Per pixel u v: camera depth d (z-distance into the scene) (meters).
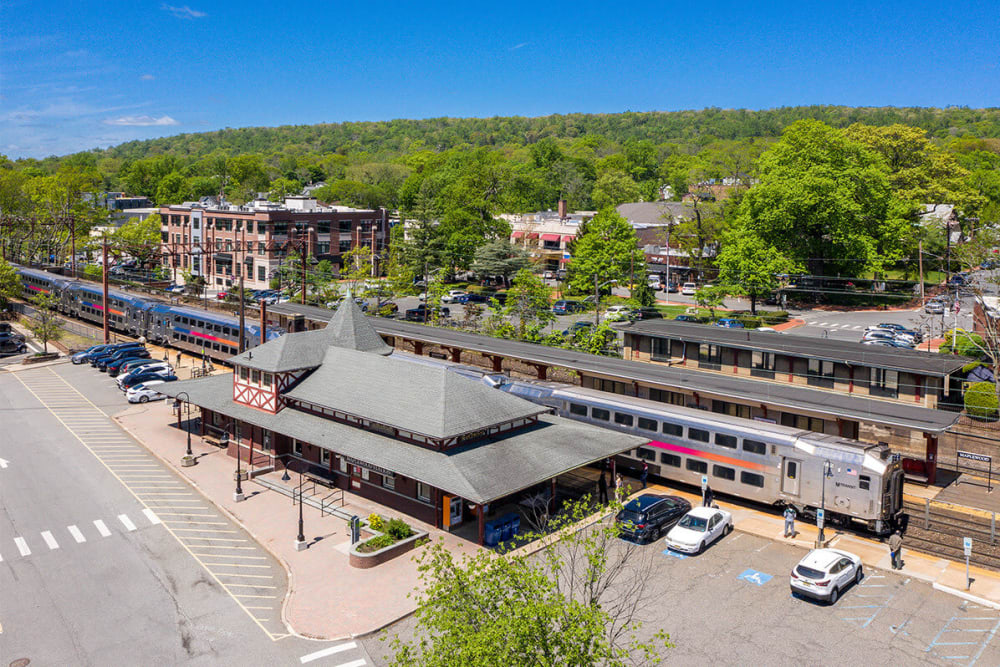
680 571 35.72
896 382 53.44
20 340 93.81
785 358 58.91
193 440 57.78
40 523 42.53
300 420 47.75
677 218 139.62
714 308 99.88
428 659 22.27
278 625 31.94
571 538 28.44
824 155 111.38
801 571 33.09
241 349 66.12
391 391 44.72
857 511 39.00
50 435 59.38
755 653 28.86
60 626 32.00
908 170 134.38
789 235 108.94
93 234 168.12
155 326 92.38
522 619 21.34
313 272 121.25
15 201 180.12
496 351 63.47
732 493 43.81
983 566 35.91
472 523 41.53
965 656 28.64
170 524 42.53
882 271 108.69
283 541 39.91
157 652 30.00
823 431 48.06
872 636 30.08
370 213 150.25
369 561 36.69
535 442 43.03
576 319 96.62
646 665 27.92
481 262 124.06
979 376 59.19
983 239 86.06
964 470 48.72
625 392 57.62
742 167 159.25
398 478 43.56
